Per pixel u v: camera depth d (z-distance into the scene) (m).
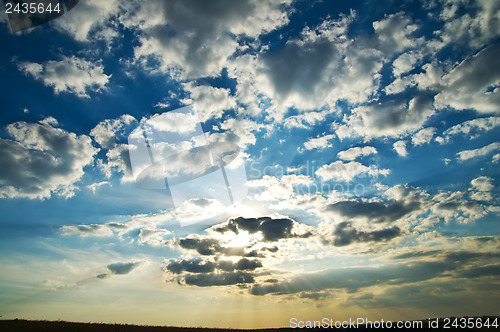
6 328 21.89
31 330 21.88
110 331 24.00
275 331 33.38
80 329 23.47
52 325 24.17
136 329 26.03
